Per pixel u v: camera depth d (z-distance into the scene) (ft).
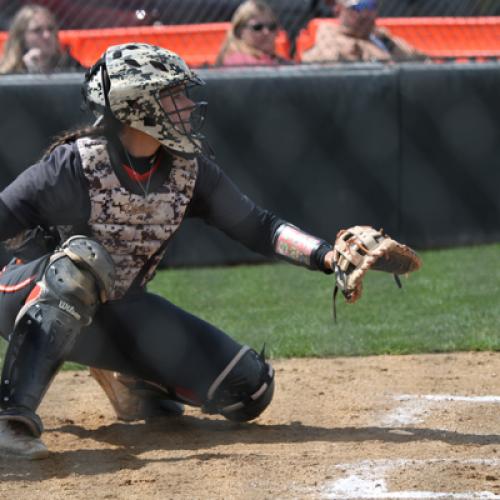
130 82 33.68
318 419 40.60
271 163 83.41
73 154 34.24
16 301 35.53
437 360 51.70
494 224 88.69
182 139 34.60
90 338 37.11
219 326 61.26
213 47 88.48
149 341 37.14
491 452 34.71
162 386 39.17
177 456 34.94
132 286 36.86
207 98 81.61
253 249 38.42
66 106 78.13
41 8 80.53
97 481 31.83
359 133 84.48
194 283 77.66
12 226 34.55
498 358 51.88
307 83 83.20
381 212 85.81
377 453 34.76
